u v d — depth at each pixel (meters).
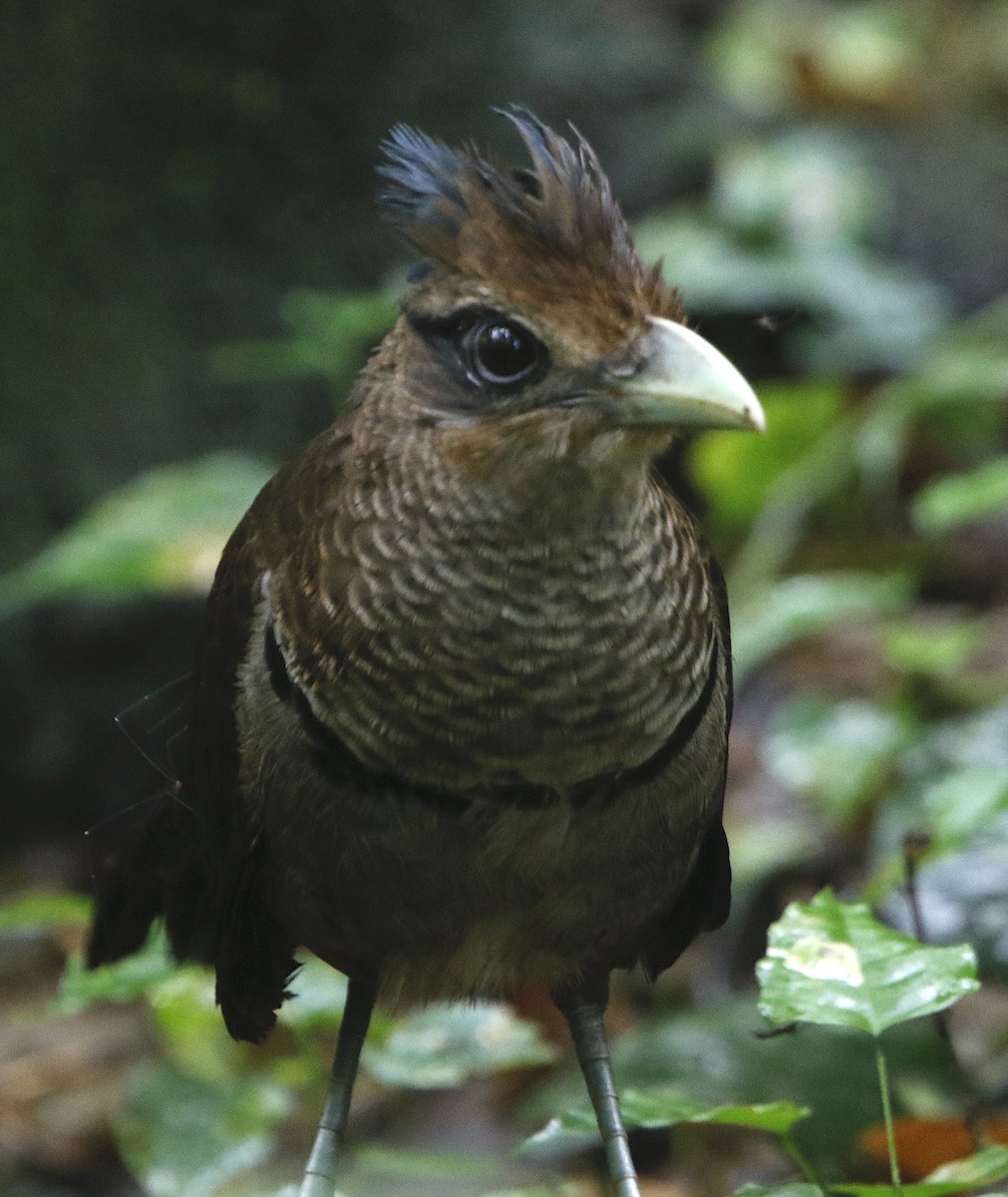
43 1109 11.01
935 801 8.62
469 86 15.79
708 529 13.99
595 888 6.83
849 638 13.62
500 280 6.38
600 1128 7.14
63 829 14.27
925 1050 8.83
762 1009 6.47
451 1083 8.24
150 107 14.87
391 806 6.57
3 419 14.29
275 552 6.93
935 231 17.36
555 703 6.45
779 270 14.84
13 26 14.70
